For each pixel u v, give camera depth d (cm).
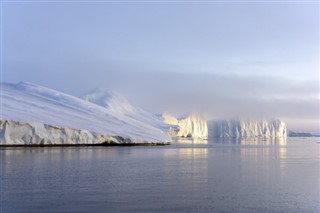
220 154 6481
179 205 2169
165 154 6253
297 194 2508
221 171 3719
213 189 2669
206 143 12875
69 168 3831
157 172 3591
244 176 3350
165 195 2436
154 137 10219
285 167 4153
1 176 3200
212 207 2134
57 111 9156
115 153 6238
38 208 2062
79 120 9069
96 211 2011
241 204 2214
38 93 10469
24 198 2306
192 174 3469
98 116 10150
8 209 2045
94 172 3534
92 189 2619
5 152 5825
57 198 2309
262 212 2050
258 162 4812
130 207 2103
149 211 2025
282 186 2811
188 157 5638
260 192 2575
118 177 3216
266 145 11406
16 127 7269
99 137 8525
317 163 4694
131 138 9269
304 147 9969
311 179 3178
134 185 2808
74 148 7325
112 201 2242
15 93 9862
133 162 4634
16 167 3847
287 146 10681
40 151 6172
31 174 3334
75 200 2256
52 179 3059
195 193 2520
